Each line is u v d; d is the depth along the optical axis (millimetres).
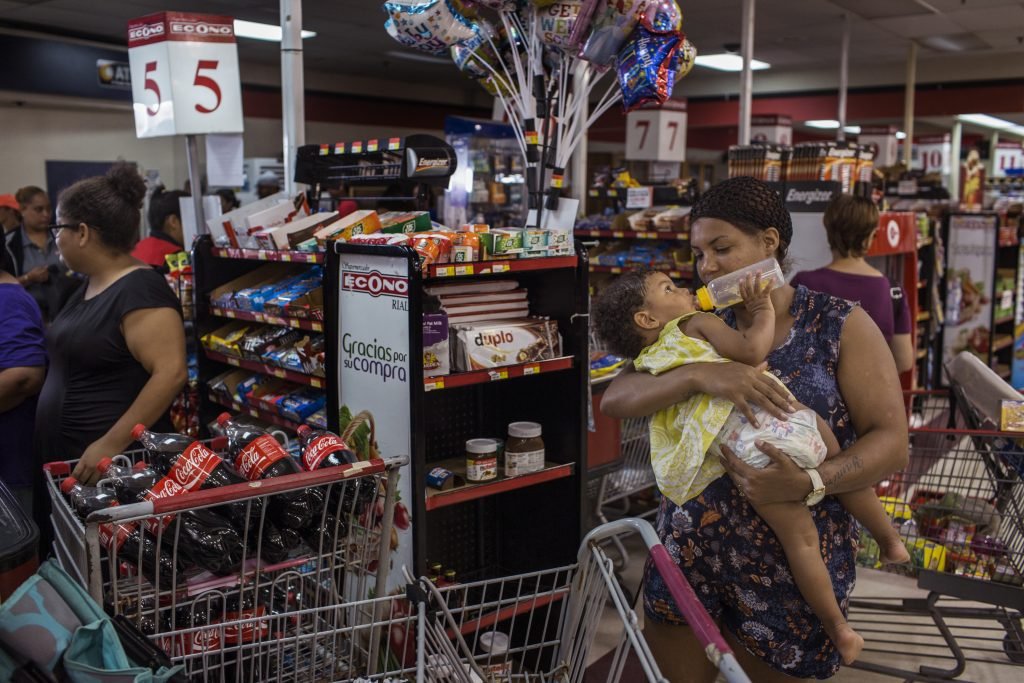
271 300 3092
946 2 9570
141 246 4941
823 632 1708
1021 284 8492
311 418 3016
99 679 1406
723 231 1688
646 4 3021
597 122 17672
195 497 1723
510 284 2914
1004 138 22297
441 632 1836
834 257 4047
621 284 1859
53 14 10164
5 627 1440
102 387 2889
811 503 1592
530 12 3176
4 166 11148
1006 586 2857
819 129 20859
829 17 10469
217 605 2055
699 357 1683
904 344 4242
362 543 2139
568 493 2988
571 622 1870
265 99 14781
